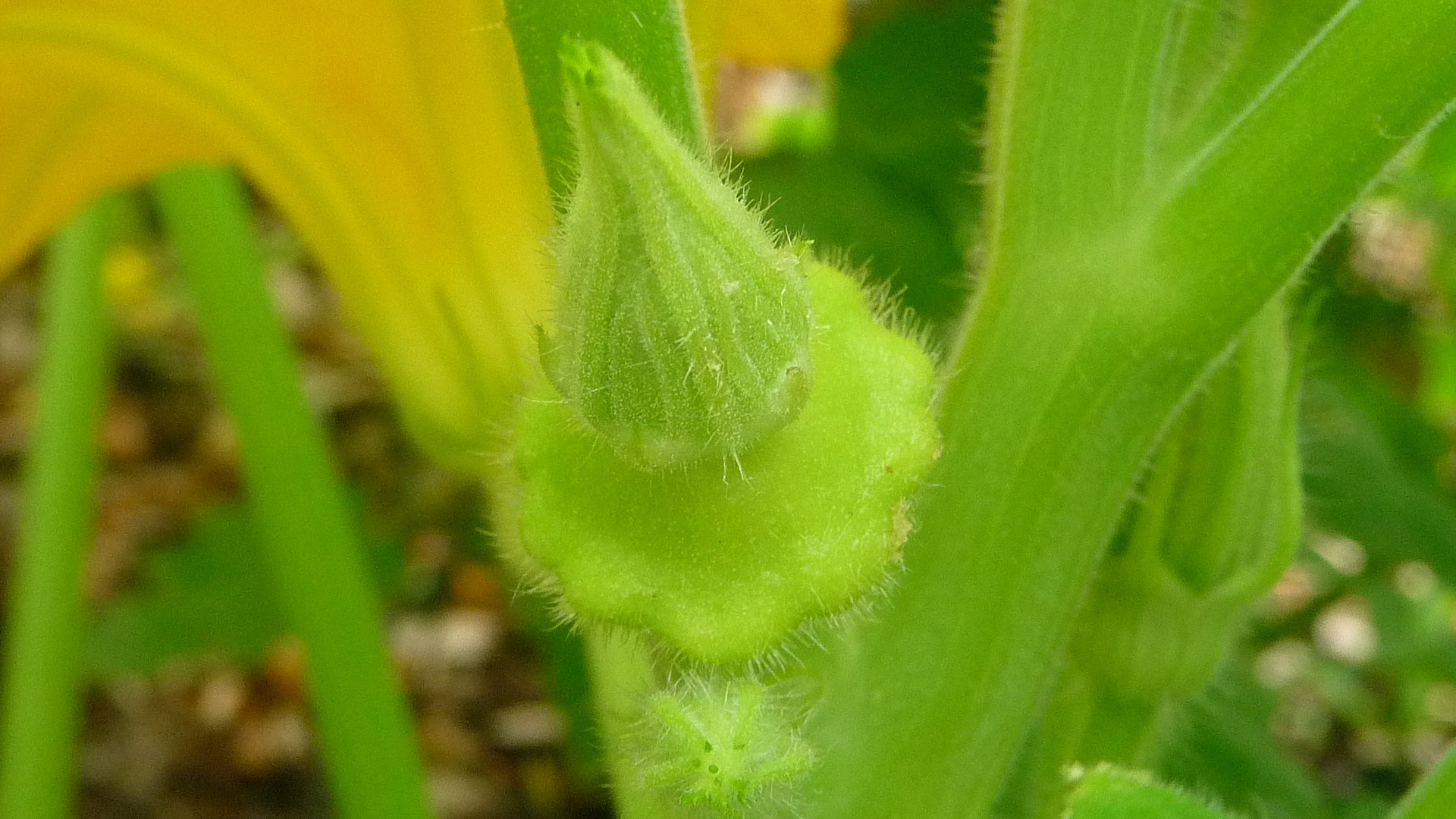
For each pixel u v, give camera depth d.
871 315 0.14
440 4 0.16
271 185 0.18
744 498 0.14
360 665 0.24
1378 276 0.33
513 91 0.17
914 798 0.15
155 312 0.76
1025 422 0.15
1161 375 0.14
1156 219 0.14
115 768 0.59
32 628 0.28
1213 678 0.19
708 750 0.13
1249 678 0.29
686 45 0.14
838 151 0.32
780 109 0.55
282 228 0.79
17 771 0.27
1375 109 0.13
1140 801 0.15
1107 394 0.14
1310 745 0.49
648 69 0.14
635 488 0.14
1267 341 0.17
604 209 0.12
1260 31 0.15
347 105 0.17
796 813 0.14
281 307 0.76
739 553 0.14
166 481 0.71
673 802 0.14
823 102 0.41
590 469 0.14
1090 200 0.14
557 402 0.14
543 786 0.57
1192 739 0.27
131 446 0.72
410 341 0.18
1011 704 0.15
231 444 0.73
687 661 0.14
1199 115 0.15
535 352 0.15
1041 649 0.15
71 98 0.19
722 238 0.12
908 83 0.31
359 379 0.69
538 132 0.14
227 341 0.23
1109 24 0.14
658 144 0.12
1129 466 0.15
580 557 0.14
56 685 0.28
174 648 0.40
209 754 0.60
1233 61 0.15
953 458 0.15
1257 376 0.17
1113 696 0.18
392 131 0.17
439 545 0.57
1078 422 0.15
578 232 0.12
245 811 0.58
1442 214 0.29
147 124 0.19
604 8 0.14
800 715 0.14
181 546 0.41
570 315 0.13
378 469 0.60
